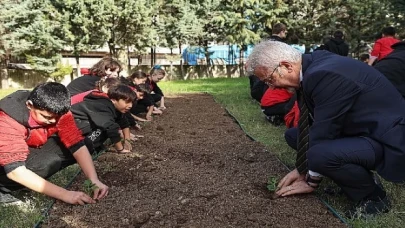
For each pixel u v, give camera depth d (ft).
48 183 9.77
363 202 9.62
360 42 70.54
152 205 9.97
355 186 9.45
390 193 10.76
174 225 8.95
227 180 11.73
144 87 21.65
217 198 10.36
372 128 9.20
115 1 57.98
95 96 13.94
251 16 70.38
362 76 9.16
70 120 10.59
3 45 52.85
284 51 9.29
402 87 12.92
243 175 12.17
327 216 9.37
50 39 53.93
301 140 10.44
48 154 10.48
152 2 62.49
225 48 84.17
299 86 9.65
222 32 72.79
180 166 13.19
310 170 9.99
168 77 72.64
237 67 77.82
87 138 12.59
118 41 62.39
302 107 10.40
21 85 60.70
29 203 10.08
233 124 20.86
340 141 9.32
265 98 20.13
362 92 9.12
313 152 9.37
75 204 9.92
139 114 24.18
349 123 9.38
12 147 9.16
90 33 57.41
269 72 9.34
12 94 9.56
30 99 8.89
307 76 9.18
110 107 14.11
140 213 9.47
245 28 70.44
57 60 57.16
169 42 67.67
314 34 71.05
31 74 60.75
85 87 16.56
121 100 14.21
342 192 10.68
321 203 10.07
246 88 42.42
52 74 57.62
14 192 10.84
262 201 10.11
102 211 9.63
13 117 9.16
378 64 13.51
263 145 15.81
